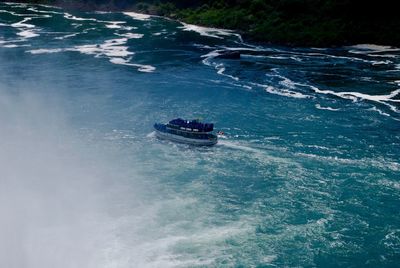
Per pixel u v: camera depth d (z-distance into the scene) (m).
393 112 56.72
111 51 87.38
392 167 42.16
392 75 73.69
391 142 47.81
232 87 66.38
